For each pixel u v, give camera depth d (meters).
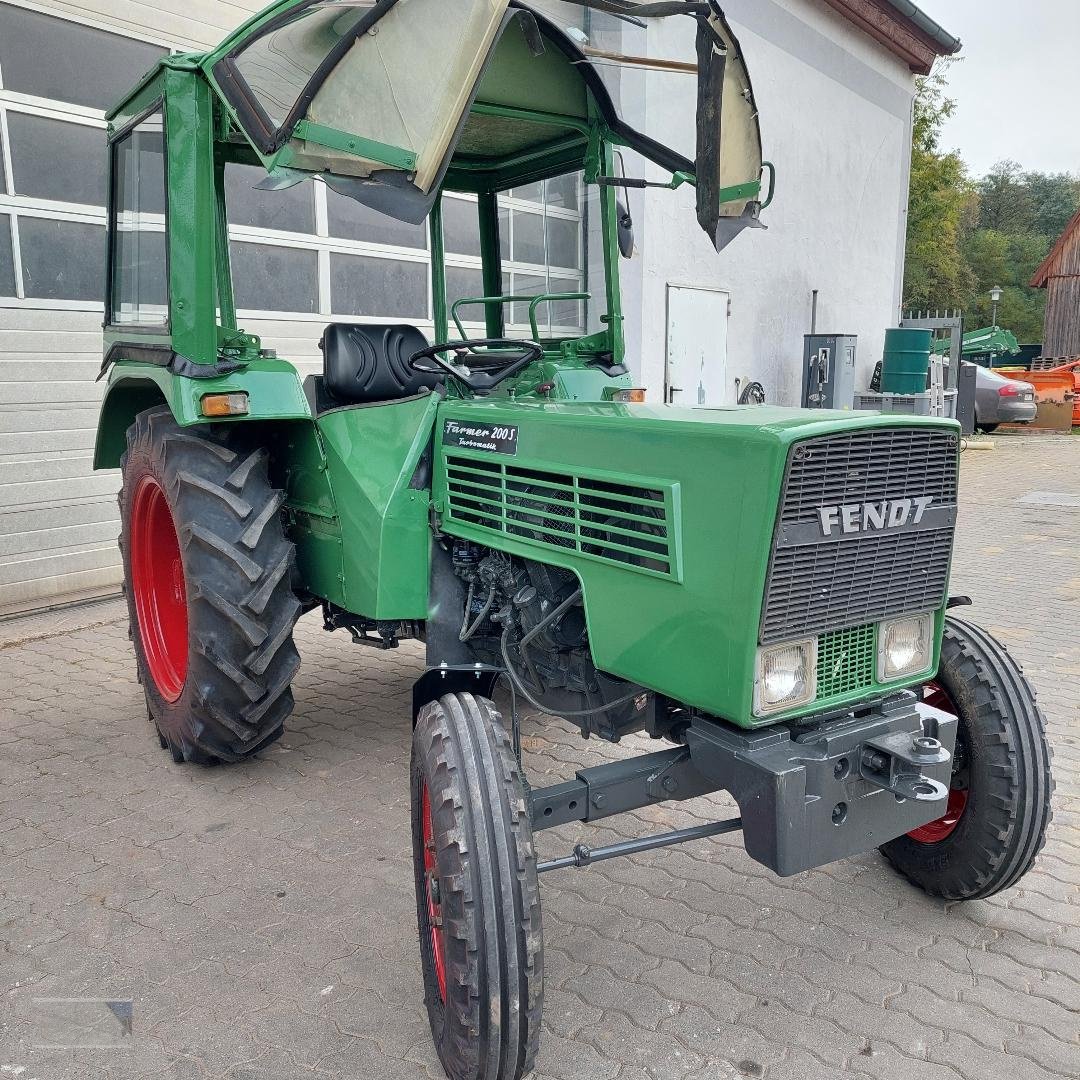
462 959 1.91
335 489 3.15
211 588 3.21
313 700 4.51
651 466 2.18
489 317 4.45
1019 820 2.56
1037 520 9.32
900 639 2.29
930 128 26.16
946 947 2.64
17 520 5.71
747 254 10.87
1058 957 2.59
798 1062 2.19
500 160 4.02
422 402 3.00
